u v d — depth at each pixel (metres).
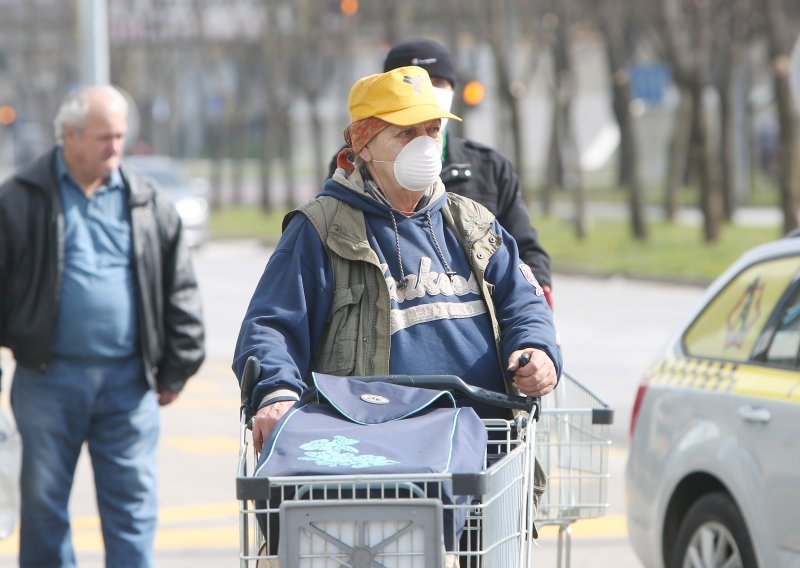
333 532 12.12
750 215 143.25
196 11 182.62
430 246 14.96
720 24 126.19
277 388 13.88
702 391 21.11
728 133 131.62
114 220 21.45
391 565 12.10
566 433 17.59
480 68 176.50
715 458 20.17
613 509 31.50
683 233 116.75
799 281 20.72
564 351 57.31
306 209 14.91
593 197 184.25
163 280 22.06
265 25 171.38
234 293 82.25
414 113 14.42
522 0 132.12
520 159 130.88
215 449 38.88
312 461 12.41
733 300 22.19
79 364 21.14
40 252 20.94
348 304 14.68
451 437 12.91
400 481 12.16
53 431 21.08
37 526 21.17
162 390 22.25
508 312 15.05
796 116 90.62
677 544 21.31
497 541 12.98
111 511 21.53
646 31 131.88
